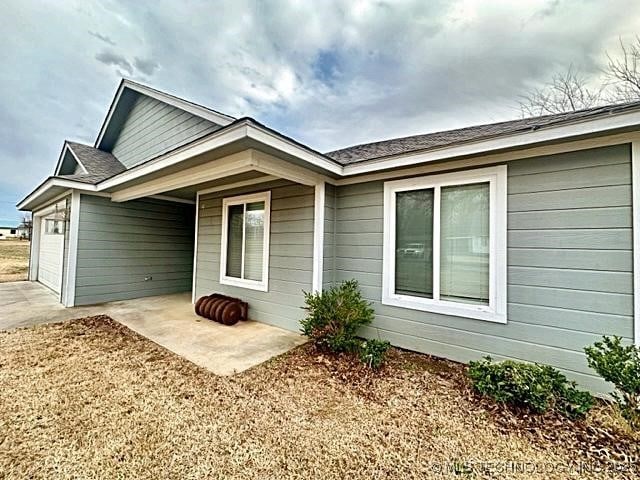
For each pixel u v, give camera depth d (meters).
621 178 2.97
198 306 6.11
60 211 8.03
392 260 4.57
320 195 4.94
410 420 2.61
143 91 7.95
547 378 2.73
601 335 3.06
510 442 2.31
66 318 5.87
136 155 8.89
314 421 2.59
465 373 3.58
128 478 1.92
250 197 6.14
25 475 1.92
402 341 4.45
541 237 3.41
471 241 3.89
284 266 5.50
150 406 2.76
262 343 4.59
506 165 3.62
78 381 3.22
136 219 8.18
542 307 3.40
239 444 2.27
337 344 3.99
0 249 21.48
